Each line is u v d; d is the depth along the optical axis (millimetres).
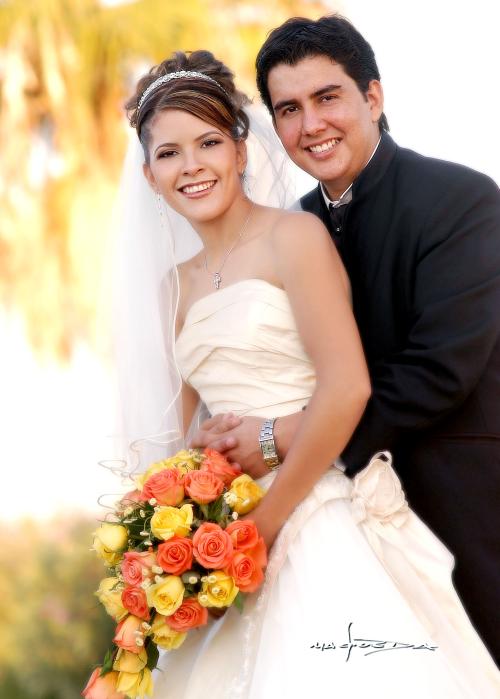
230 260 3580
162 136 3539
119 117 9188
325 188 4105
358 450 3551
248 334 3447
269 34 3996
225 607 3420
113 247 3889
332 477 3479
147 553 3199
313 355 3393
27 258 9352
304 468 3336
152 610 3232
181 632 3191
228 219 3600
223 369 3541
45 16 8953
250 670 3215
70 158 9188
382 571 3301
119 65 9039
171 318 3730
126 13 8930
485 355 3641
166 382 3736
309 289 3391
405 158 3936
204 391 3652
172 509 3225
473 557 3736
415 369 3625
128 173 3852
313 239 3445
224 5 9047
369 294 3871
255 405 3506
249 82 8977
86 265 9359
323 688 3057
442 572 3395
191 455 3457
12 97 9023
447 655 3299
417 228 3787
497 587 3717
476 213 3783
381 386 3645
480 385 3771
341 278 3527
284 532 3340
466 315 3652
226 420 3500
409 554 3410
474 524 3740
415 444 3811
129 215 3824
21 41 8977
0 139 9133
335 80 3887
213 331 3520
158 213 3805
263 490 3447
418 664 3090
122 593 3211
